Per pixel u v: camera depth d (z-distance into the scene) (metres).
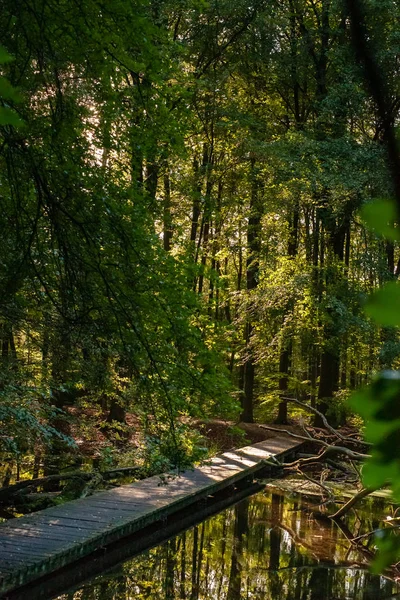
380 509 12.98
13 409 9.47
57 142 6.26
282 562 9.41
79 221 6.41
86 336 7.61
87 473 12.85
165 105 7.14
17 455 10.98
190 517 11.92
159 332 7.16
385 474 0.59
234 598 7.75
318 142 16.30
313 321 18.12
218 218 8.27
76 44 6.02
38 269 6.90
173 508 10.98
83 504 10.35
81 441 15.86
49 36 5.87
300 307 18.14
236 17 17.45
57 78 5.95
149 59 6.49
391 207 0.54
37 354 10.35
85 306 6.87
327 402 17.69
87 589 7.77
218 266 24.58
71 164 6.36
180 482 12.74
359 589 8.35
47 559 7.54
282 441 18.97
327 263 18.45
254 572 8.89
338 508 12.96
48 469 13.76
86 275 6.59
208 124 18.62
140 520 9.73
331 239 19.02
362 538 10.62
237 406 7.68
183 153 7.66
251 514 12.33
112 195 6.82
